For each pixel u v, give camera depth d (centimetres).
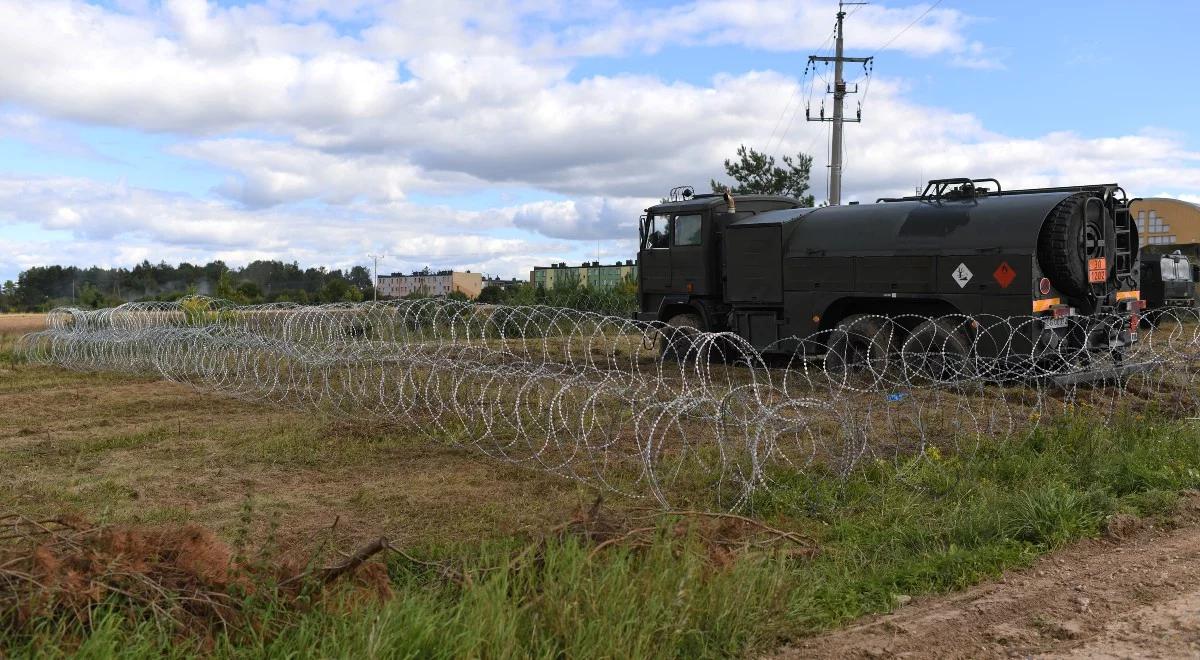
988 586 652
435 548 688
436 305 1465
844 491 870
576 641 492
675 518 684
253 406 1470
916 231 1536
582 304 3152
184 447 1148
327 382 1397
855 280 1603
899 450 1037
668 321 1992
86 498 912
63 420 1393
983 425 1184
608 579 539
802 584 623
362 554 591
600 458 1041
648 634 511
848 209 1669
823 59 3559
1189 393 1354
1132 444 1035
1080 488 887
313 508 868
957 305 1480
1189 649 523
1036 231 1412
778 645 557
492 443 1135
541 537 629
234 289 3712
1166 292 2777
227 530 791
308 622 512
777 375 1664
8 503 891
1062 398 1395
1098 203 1477
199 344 1805
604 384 999
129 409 1475
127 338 1967
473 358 1313
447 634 480
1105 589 632
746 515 820
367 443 1147
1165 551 708
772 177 3475
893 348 1541
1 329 3212
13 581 504
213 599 530
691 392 950
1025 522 759
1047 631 564
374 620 494
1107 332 1520
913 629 575
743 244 1778
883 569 680
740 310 1803
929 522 789
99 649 456
